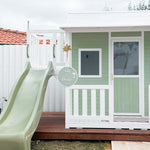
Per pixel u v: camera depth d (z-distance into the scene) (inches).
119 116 221.9
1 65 285.7
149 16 221.9
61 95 288.0
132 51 223.6
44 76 193.6
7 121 177.6
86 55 222.5
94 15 228.4
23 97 197.0
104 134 178.9
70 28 207.2
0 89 286.2
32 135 165.9
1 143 146.7
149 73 218.7
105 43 221.0
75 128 191.2
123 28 204.4
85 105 191.0
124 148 163.6
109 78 221.1
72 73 190.5
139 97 222.4
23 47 285.0
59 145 175.6
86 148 169.8
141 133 176.2
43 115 256.4
